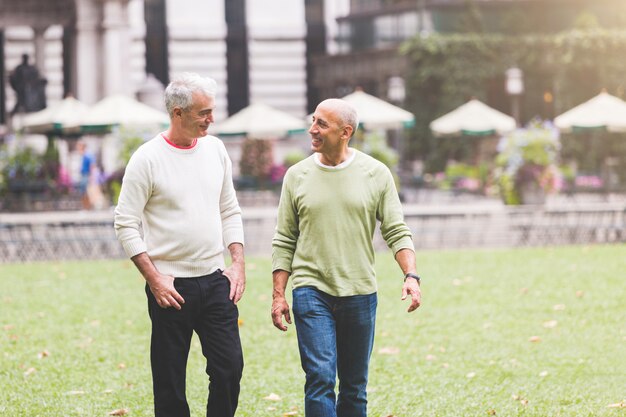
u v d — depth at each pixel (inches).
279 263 292.0
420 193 1578.5
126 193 283.9
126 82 1587.1
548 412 348.5
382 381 400.5
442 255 824.3
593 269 714.2
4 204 1259.2
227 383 284.7
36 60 1643.7
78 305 591.8
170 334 286.2
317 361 276.4
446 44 1866.4
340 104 286.2
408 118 1286.9
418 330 504.7
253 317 543.8
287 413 350.6
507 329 503.2
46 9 1630.2
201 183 288.2
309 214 286.2
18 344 480.7
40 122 1243.2
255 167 1454.2
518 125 1791.3
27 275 729.0
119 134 1238.3
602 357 436.8
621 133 1902.1
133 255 281.9
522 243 929.5
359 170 288.8
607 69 1931.6
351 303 285.1
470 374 404.2
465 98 1875.0
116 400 373.4
